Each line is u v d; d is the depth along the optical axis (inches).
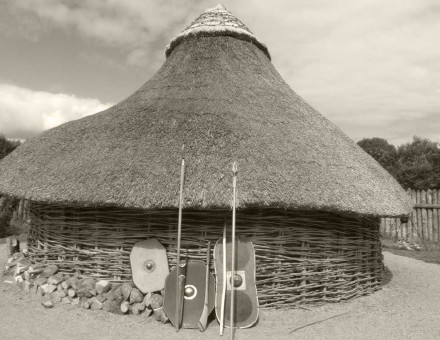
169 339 226.5
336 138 367.9
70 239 301.4
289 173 275.1
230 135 293.0
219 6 465.1
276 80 422.3
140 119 324.2
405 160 1291.8
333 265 304.5
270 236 282.4
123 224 285.1
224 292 253.1
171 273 259.4
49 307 269.1
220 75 383.6
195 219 276.2
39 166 316.2
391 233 761.6
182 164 242.8
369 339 239.5
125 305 264.5
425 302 329.7
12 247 395.9
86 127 344.5
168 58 441.4
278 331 245.8
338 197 273.9
